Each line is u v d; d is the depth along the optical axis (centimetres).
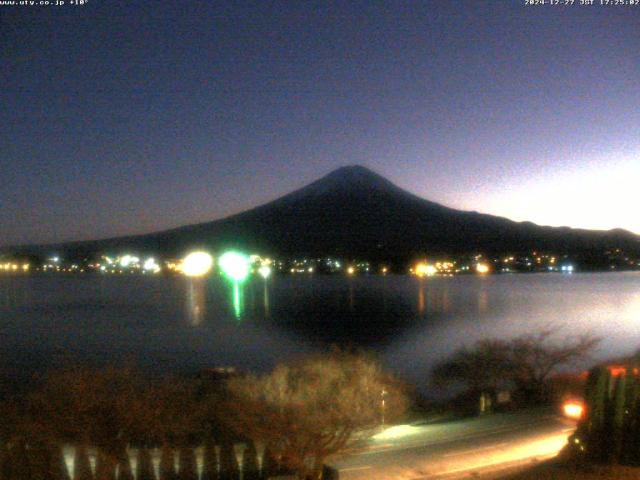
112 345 5138
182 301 10469
